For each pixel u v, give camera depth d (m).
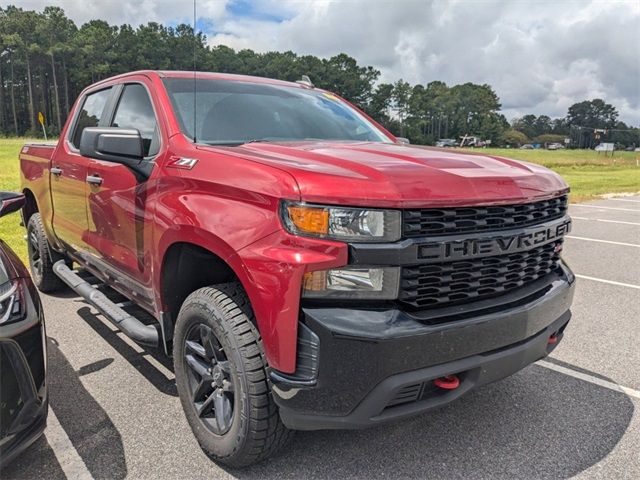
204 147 2.75
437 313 2.18
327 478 2.47
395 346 2.02
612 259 7.60
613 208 14.15
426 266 2.14
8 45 100.25
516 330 2.36
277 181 2.14
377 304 2.09
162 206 2.72
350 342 2.00
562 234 2.81
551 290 2.63
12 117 107.81
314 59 111.56
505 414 3.09
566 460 2.64
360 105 123.00
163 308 2.91
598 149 81.31
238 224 2.24
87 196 3.70
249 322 2.34
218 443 2.50
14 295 2.35
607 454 2.70
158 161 2.88
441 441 2.79
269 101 3.60
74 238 4.12
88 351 3.90
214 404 2.57
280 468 2.54
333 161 2.34
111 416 3.00
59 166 4.26
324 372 2.04
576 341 4.32
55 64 105.44
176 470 2.52
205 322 2.51
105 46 103.44
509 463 2.61
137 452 2.66
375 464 2.58
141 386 3.37
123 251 3.27
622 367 3.80
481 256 2.26
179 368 2.76
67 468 2.53
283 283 2.05
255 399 2.28
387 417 2.13
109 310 3.40
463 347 2.18
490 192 2.29
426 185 2.14
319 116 3.74
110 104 3.79
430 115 150.38
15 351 2.25
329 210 2.02
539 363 3.86
